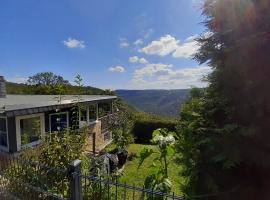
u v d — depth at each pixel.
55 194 3.05
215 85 2.21
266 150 1.83
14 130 7.35
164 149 3.28
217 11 2.13
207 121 2.21
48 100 9.06
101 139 13.57
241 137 1.90
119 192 3.26
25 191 3.44
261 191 1.88
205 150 2.14
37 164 3.35
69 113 9.36
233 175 1.99
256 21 1.91
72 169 2.78
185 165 2.32
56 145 3.94
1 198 3.84
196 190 2.17
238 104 1.99
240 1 1.99
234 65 1.99
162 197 2.46
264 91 1.86
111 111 15.98
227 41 2.10
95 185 3.19
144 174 7.83
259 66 1.88
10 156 3.75
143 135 17.80
